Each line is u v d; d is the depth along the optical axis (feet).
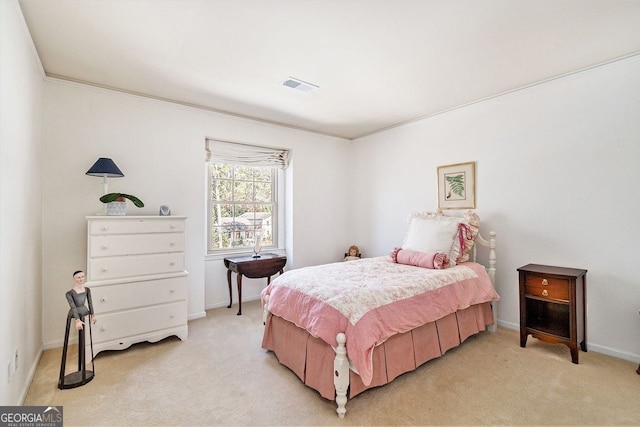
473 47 7.60
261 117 13.15
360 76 9.21
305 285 7.73
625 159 8.19
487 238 11.00
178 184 11.25
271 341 8.52
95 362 8.03
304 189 15.02
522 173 10.12
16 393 5.98
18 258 6.28
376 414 5.97
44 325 8.84
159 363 8.00
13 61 5.82
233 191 13.82
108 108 9.91
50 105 8.98
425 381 7.14
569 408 6.10
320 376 6.54
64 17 6.36
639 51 7.82
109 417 5.85
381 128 14.82
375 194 15.35
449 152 12.17
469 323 9.37
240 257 13.08
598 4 6.00
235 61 8.28
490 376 7.35
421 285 7.98
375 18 6.43
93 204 9.62
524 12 6.25
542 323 9.32
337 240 16.21
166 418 5.84
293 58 8.13
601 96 8.54
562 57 8.13
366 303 6.65
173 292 9.33
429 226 10.94
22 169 6.59
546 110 9.57
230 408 6.16
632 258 8.09
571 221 9.11
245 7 6.07
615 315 8.34
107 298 8.34
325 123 14.03
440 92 10.46
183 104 11.38
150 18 6.42
